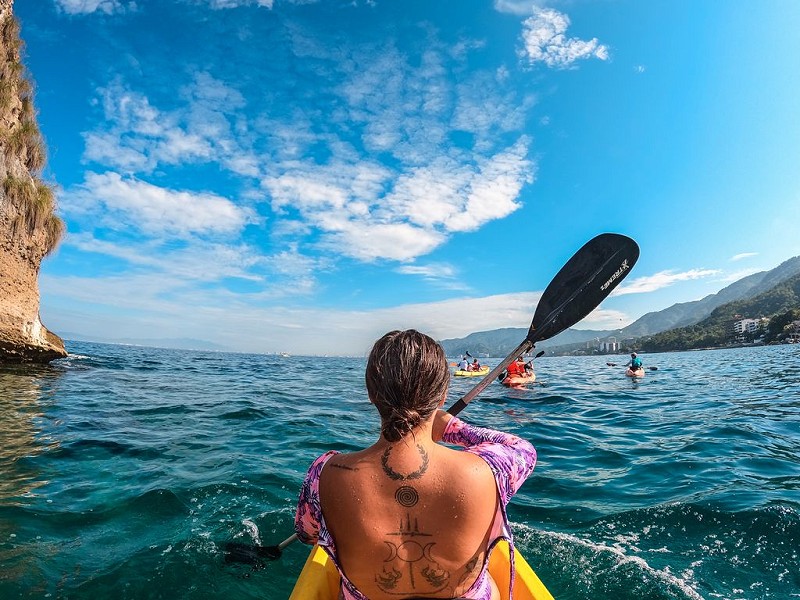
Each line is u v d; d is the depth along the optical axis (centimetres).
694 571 283
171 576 276
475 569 121
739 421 749
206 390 1170
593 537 330
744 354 5028
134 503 379
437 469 117
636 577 277
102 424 668
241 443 595
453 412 237
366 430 718
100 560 291
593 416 863
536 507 385
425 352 121
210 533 332
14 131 1227
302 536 144
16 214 1198
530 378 1543
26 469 451
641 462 515
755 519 342
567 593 263
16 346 1245
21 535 318
